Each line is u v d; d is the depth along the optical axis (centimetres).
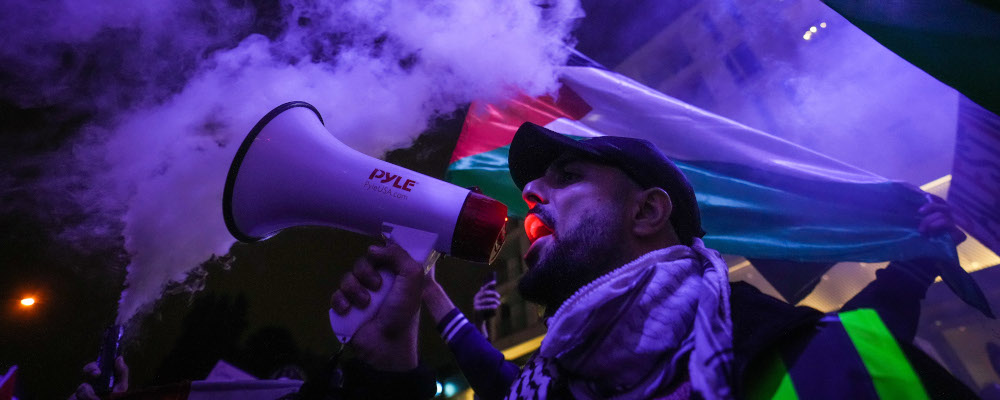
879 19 133
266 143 154
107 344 210
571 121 326
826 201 251
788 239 252
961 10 117
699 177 276
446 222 143
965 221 214
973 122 211
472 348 167
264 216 157
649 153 131
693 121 296
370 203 148
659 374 96
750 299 104
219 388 212
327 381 132
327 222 155
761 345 87
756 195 264
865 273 330
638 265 113
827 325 91
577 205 126
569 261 123
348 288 137
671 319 100
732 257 429
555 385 112
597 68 344
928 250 216
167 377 294
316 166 153
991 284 297
